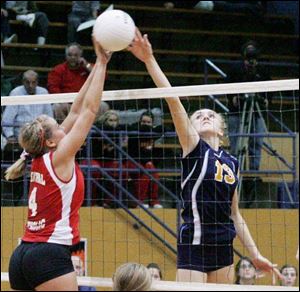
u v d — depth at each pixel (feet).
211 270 33.81
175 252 60.08
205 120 35.32
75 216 30.76
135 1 95.25
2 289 50.52
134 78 86.53
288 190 65.10
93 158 59.88
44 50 84.84
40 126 30.86
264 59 91.81
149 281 26.76
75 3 81.51
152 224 62.80
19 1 84.74
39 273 29.66
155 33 92.12
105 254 61.21
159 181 64.18
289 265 54.65
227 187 33.99
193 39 93.91
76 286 30.32
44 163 30.37
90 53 81.66
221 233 33.88
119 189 61.46
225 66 90.48
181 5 95.40
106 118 61.72
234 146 64.23
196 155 33.71
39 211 30.40
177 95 33.68
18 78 75.05
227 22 96.07
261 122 66.28
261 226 63.00
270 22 96.78
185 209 34.14
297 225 63.10
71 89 65.67
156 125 66.74
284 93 79.61
